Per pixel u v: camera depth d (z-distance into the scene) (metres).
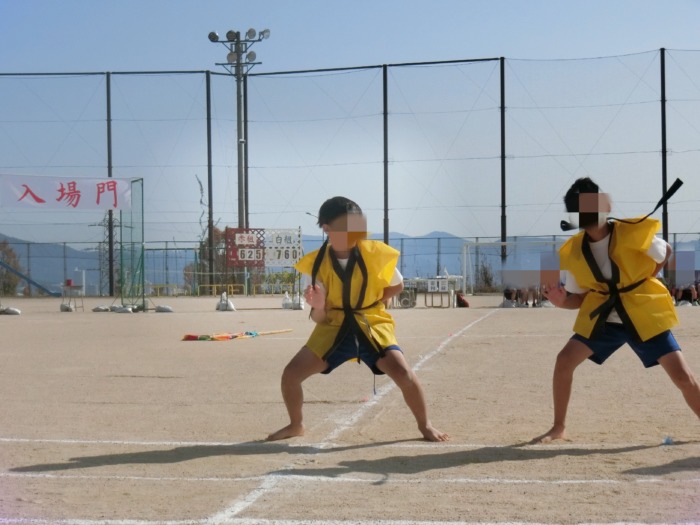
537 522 4.07
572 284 5.76
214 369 10.88
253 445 6.05
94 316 25.53
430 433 6.14
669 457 5.47
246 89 43.38
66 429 6.75
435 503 4.43
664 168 39.22
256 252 41.44
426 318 22.33
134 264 29.33
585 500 4.45
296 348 13.75
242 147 42.91
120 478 5.10
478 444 5.99
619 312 5.52
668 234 38.69
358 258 5.79
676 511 4.22
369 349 5.91
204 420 7.14
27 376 10.22
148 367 11.14
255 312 27.81
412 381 6.04
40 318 24.45
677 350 5.55
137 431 6.65
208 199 44.31
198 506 4.45
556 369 5.93
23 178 25.84
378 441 6.14
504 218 40.88
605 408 7.43
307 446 5.98
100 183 26.66
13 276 45.44
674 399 7.88
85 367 11.17
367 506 4.39
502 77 40.41
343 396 8.38
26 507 4.48
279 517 4.20
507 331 17.00
